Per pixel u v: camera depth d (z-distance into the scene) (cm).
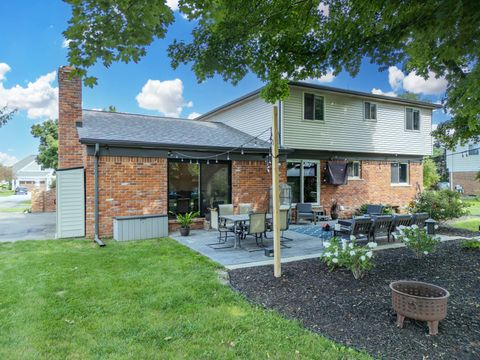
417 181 1545
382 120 1399
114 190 847
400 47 375
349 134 1305
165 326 329
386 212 1092
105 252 667
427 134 1541
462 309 367
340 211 1305
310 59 484
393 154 1434
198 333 314
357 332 312
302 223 1148
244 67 475
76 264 568
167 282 469
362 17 358
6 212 1619
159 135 981
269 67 489
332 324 330
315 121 1218
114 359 269
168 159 952
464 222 1147
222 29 400
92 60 290
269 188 1096
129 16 266
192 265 567
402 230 636
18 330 321
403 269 532
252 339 301
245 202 1052
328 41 440
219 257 636
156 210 900
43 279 480
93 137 823
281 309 371
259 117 1238
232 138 1138
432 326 306
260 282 471
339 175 1265
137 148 871
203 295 416
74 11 257
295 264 573
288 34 453
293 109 1169
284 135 1144
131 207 868
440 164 2717
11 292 426
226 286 456
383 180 1435
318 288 439
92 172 827
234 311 367
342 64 450
